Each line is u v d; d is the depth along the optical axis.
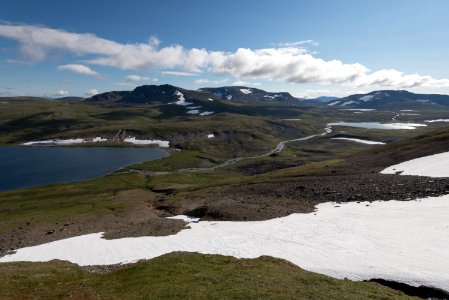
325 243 54.25
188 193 115.38
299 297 30.83
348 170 112.75
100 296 33.09
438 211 61.72
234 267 41.66
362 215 65.94
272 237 60.16
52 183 166.75
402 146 131.50
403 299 33.09
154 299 30.94
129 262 56.16
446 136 122.19
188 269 40.88
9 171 194.25
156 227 76.12
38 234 77.75
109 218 90.00
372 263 45.19
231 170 195.12
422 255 45.56
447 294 37.19
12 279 40.50
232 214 78.12
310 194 87.25
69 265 54.03
